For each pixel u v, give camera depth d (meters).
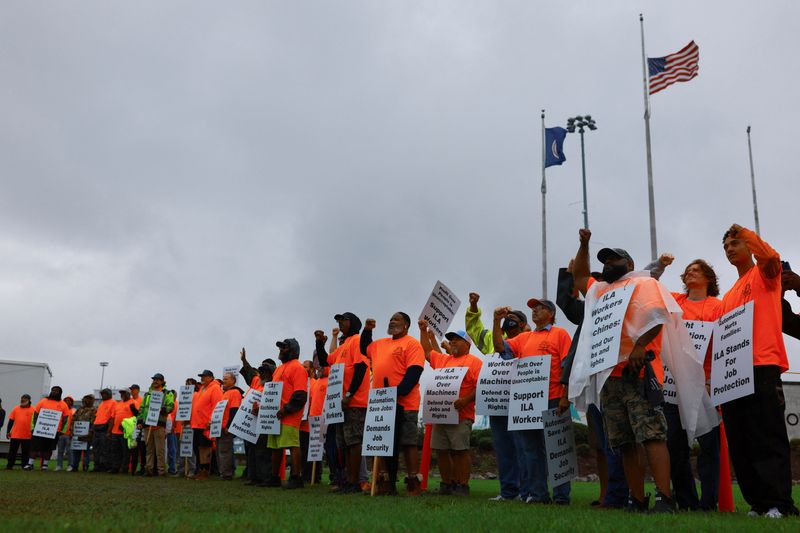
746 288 6.13
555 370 7.96
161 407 16.08
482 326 10.59
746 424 5.91
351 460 9.51
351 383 9.57
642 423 5.69
